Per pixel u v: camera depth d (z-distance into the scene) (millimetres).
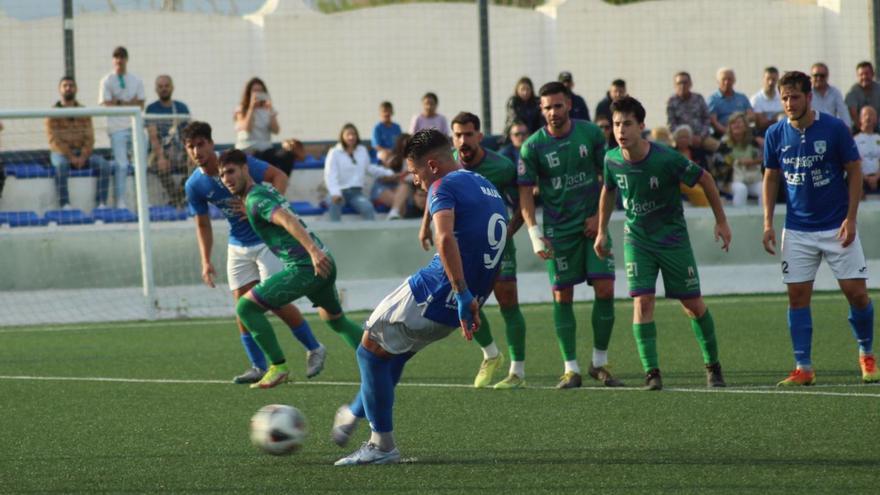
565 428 16000
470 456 14266
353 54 45750
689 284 18984
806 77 18531
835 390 18500
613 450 14398
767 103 37531
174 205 35406
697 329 19281
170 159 35219
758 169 35219
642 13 44906
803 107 18562
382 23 45875
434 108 37344
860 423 15633
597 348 20141
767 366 21422
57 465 14320
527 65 45656
